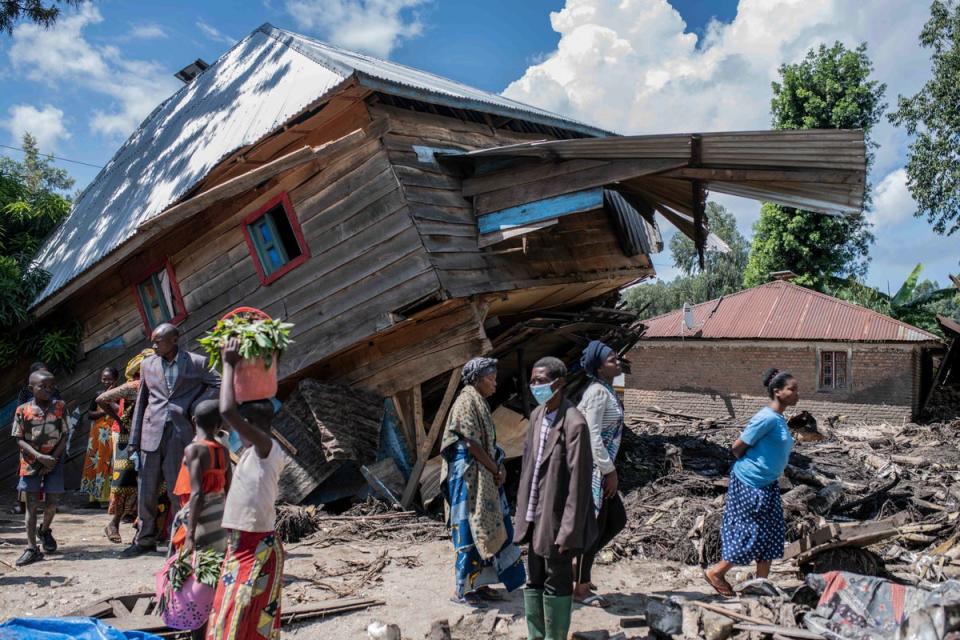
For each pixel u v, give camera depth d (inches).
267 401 134.4
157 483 246.1
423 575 227.0
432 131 360.5
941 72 951.6
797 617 174.7
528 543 159.8
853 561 208.4
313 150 309.3
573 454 149.8
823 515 303.9
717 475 377.7
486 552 189.9
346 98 323.3
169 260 395.5
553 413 159.5
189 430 240.4
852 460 440.5
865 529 208.1
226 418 128.2
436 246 321.7
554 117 441.4
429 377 335.9
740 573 227.3
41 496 236.2
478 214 349.1
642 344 805.9
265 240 365.1
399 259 319.9
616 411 190.7
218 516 144.6
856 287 1113.4
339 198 338.3
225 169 346.9
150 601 183.2
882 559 223.3
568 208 318.3
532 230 329.7
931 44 967.0
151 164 443.2
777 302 791.7
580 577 197.2
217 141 370.3
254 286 366.6
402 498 327.0
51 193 602.5
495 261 353.4
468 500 194.5
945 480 378.0
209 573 138.0
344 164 336.2
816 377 719.7
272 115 335.0
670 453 389.7
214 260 380.2
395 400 344.2
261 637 126.6
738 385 753.6
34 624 139.9
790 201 265.6
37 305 432.5
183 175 374.6
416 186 330.3
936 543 264.4
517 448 375.2
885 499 317.7
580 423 152.4
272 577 129.4
